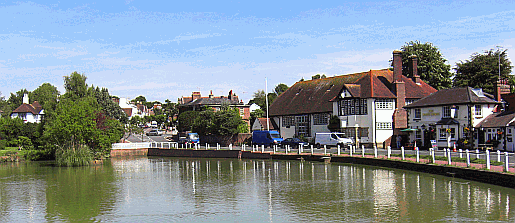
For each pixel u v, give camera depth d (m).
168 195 34.59
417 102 61.78
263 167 51.91
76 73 89.44
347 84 67.12
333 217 25.83
